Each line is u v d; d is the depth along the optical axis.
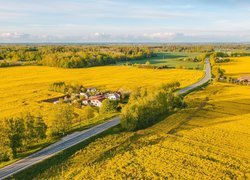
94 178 63.12
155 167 67.88
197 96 139.75
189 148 78.75
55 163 70.06
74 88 159.62
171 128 94.38
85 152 75.56
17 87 172.50
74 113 117.50
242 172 66.44
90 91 157.25
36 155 73.25
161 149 77.81
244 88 160.75
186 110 115.25
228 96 140.25
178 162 70.44
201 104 124.50
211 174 65.06
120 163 69.81
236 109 117.50
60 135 86.94
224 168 67.94
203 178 63.31
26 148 78.44
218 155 74.81
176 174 64.75
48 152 74.75
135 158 72.44
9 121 74.31
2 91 161.75
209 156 74.19
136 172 65.56
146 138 85.38
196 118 105.12
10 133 72.38
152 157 73.00
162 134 88.88
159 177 63.44
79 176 63.94
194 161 71.12
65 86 161.12
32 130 79.56
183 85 169.88
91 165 68.88
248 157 74.31
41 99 144.00
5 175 63.78
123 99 137.38
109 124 96.50
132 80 195.62
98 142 81.81
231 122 101.19
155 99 105.31
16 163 69.25
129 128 91.44
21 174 64.50
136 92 130.38
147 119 97.12
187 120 102.81
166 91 126.56
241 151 77.75
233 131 92.50
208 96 140.00
